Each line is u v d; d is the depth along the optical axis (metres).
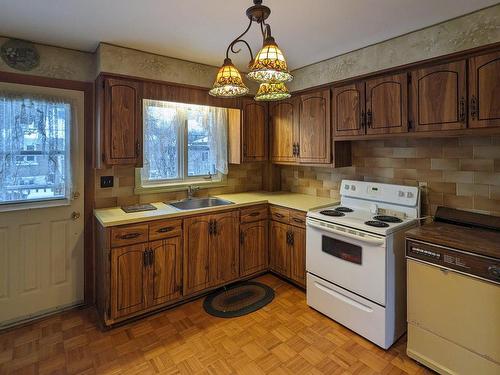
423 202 2.50
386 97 2.40
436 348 1.86
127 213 2.56
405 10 1.92
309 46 2.54
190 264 2.73
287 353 2.09
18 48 2.36
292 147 3.31
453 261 1.75
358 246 2.23
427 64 2.15
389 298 2.11
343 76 2.74
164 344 2.19
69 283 2.69
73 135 2.62
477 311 1.66
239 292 2.98
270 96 1.98
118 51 2.49
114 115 2.49
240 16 2.00
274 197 3.42
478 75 1.89
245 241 3.13
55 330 2.36
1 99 2.29
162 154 3.10
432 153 2.44
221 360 2.02
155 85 2.71
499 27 1.81
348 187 2.92
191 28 2.17
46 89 2.48
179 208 2.89
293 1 1.81
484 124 1.87
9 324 2.42
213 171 3.55
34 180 2.47
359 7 1.88
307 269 2.70
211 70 3.04
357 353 2.08
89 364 1.98
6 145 2.33
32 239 2.50
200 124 3.41
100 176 2.77
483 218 2.10
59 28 2.17
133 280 2.42
